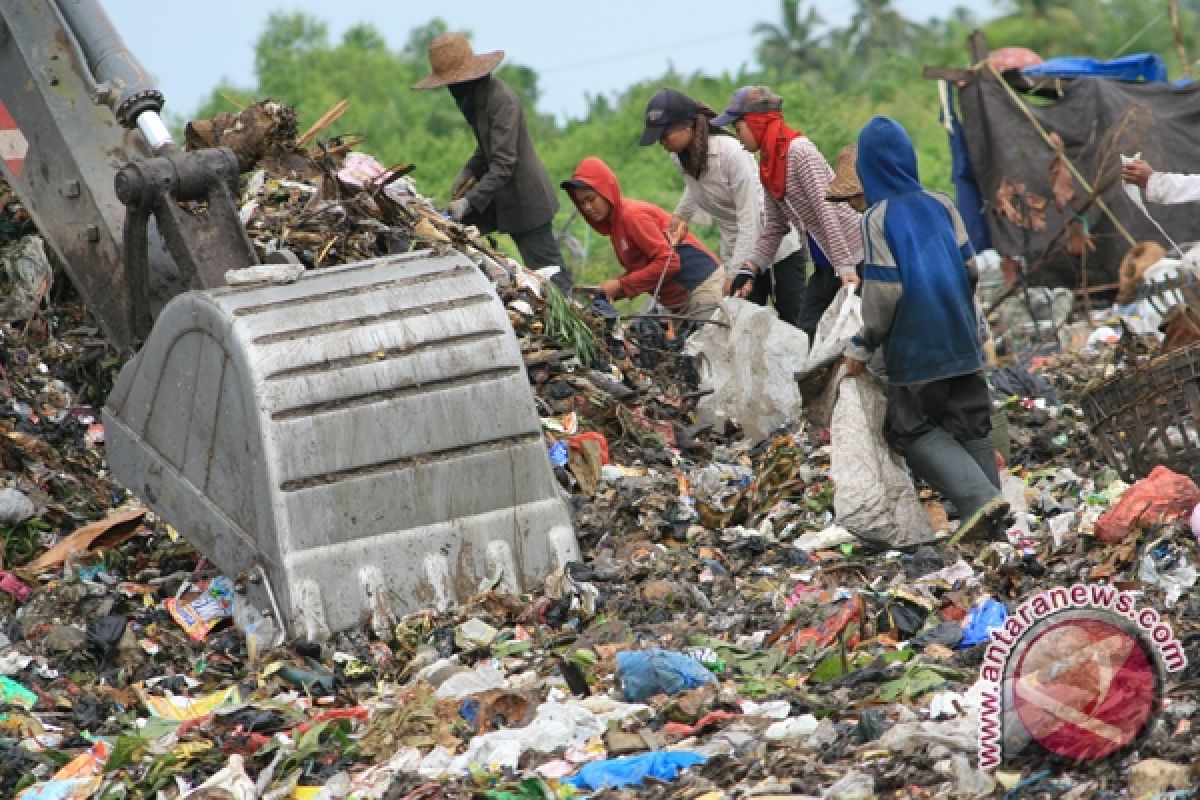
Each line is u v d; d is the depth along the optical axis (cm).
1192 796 822
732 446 1917
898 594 1238
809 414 1577
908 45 12862
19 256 1875
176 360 1404
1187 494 1344
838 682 1095
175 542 1509
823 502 1606
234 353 1316
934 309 1379
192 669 1288
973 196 3331
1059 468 1700
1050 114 3262
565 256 4100
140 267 1644
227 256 1571
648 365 2030
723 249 2188
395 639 1278
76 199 1795
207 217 1583
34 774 1102
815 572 1367
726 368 1966
